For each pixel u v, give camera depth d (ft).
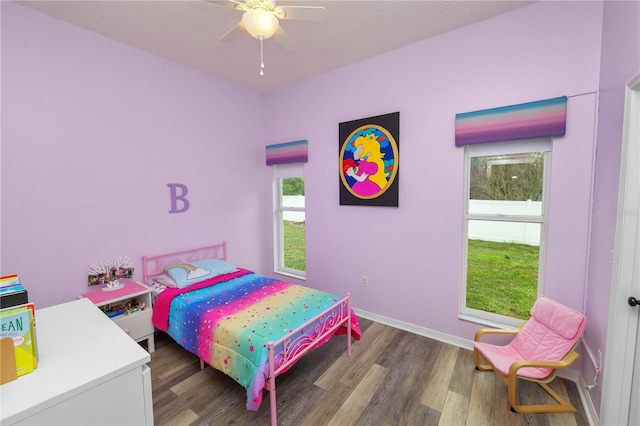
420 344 8.48
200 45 8.51
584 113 6.35
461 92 7.82
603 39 5.96
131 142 8.70
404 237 9.15
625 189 4.62
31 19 6.81
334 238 10.85
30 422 2.79
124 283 8.64
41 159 7.10
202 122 10.53
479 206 8.12
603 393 5.05
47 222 7.25
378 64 9.22
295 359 5.98
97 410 3.26
